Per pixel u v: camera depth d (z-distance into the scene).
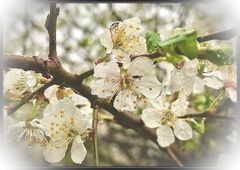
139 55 0.15
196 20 0.33
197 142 0.34
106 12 0.43
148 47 0.14
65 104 0.16
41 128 0.16
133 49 0.16
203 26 0.32
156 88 0.16
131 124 0.21
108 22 0.43
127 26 0.16
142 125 0.21
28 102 0.16
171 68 0.16
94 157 0.16
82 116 0.16
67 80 0.16
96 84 0.16
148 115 0.19
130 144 0.48
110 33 0.16
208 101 0.25
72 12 0.42
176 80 0.16
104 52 0.16
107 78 0.16
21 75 0.16
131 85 0.16
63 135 0.16
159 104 0.19
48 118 0.16
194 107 0.25
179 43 0.12
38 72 0.15
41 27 0.39
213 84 0.17
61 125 0.16
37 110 0.16
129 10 0.43
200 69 0.16
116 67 0.16
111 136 0.48
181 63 0.15
